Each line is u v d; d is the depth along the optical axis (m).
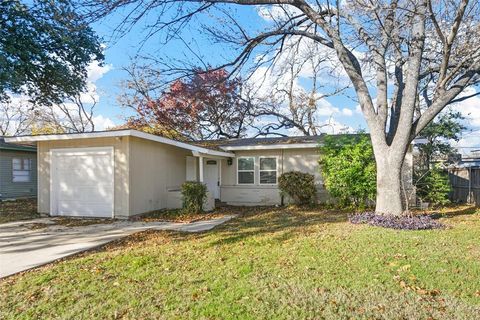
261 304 3.63
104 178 10.72
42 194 11.42
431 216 9.71
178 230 8.23
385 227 7.86
